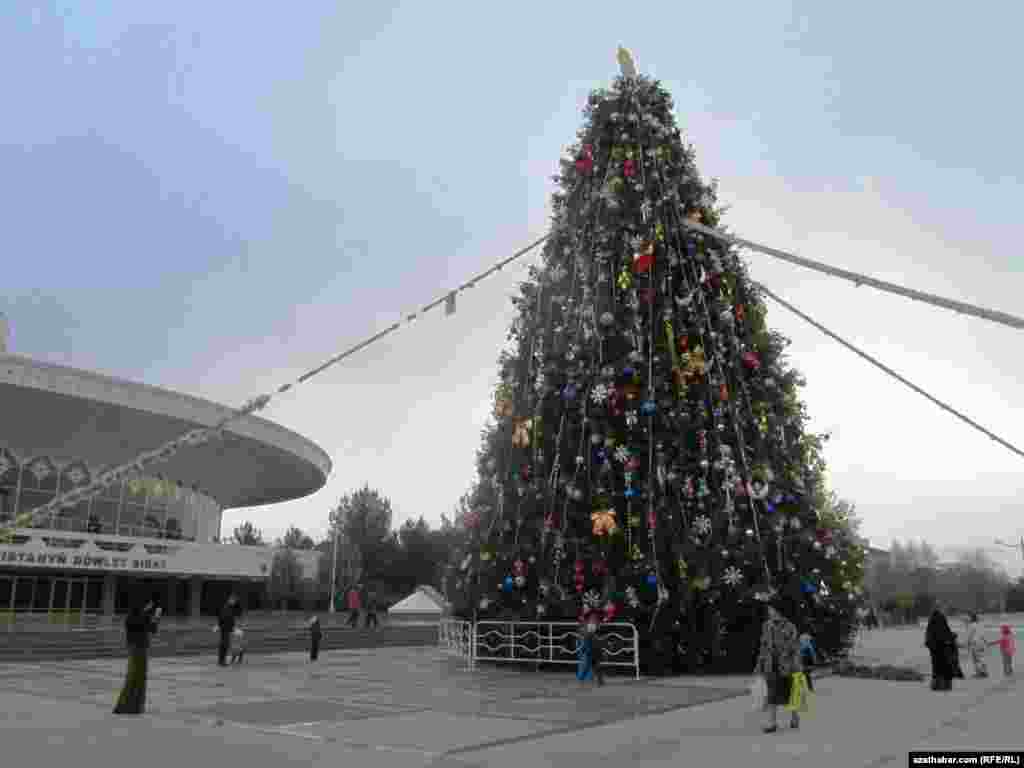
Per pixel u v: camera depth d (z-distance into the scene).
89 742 8.62
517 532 17.62
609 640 16.20
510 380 19.08
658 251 18.25
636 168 18.83
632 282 17.78
